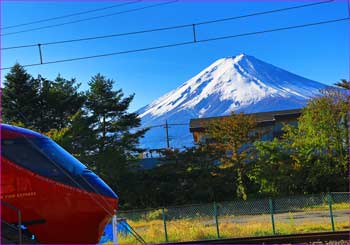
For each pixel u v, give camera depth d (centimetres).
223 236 1775
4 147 823
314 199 2948
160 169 3962
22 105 4544
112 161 3934
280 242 1484
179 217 2428
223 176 3869
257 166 3875
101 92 4822
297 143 3928
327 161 3800
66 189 831
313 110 3912
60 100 4712
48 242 821
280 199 2942
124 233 1711
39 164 832
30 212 810
